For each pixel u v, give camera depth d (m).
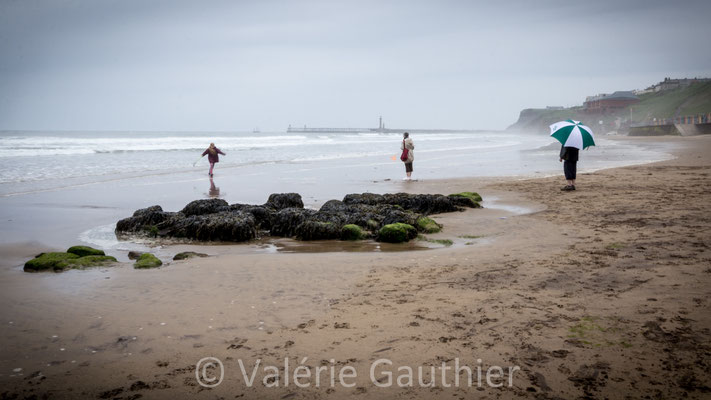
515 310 4.63
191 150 43.91
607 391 3.10
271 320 4.71
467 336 4.08
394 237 9.04
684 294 4.77
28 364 3.86
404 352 3.83
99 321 4.81
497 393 3.15
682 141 51.31
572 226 9.31
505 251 7.46
